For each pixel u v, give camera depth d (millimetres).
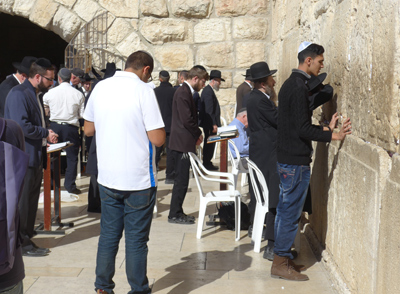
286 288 3775
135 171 3254
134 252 3328
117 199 3340
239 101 8484
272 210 4371
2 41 16906
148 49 10086
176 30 10000
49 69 4555
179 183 5609
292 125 3730
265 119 4469
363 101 3277
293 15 6656
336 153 3895
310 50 3811
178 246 4797
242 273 4086
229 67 10055
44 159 5020
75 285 3822
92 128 3486
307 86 3812
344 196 3598
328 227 4141
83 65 9992
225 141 5789
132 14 10000
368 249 2947
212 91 8430
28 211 4500
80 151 8594
